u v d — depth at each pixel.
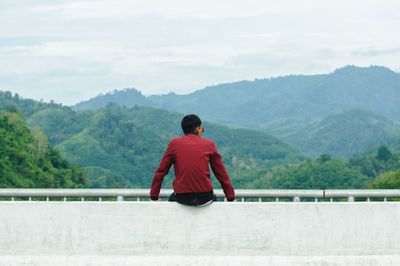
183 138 7.07
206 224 7.13
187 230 7.12
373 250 7.25
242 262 7.05
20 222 7.21
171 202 7.14
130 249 7.14
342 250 7.22
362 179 120.00
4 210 7.22
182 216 7.12
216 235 7.12
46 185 89.69
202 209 7.13
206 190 7.01
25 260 7.11
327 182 120.38
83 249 7.17
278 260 7.08
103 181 153.88
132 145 190.00
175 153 7.01
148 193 8.19
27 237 7.20
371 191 8.16
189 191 6.99
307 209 7.22
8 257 7.13
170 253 7.12
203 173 6.97
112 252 7.15
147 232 7.14
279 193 8.12
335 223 7.23
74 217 7.19
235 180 152.88
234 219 7.14
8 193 8.26
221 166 7.09
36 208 7.22
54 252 7.18
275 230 7.17
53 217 7.20
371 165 131.00
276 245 7.16
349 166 128.25
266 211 7.17
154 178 7.09
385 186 102.50
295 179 125.81
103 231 7.17
